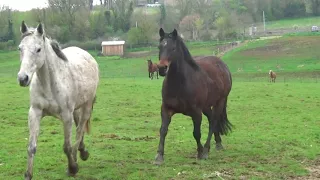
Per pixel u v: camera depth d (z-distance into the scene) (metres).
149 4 117.12
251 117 17.94
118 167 9.45
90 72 9.30
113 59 68.31
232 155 10.79
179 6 89.62
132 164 9.75
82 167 9.45
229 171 9.24
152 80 39.59
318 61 56.84
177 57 9.50
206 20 86.31
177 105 9.71
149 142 12.33
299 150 11.41
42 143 12.05
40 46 7.40
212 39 81.00
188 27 84.06
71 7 80.19
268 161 10.20
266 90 28.84
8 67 60.97
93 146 11.59
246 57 63.22
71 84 8.34
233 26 85.06
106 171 9.11
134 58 68.81
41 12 78.75
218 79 10.88
